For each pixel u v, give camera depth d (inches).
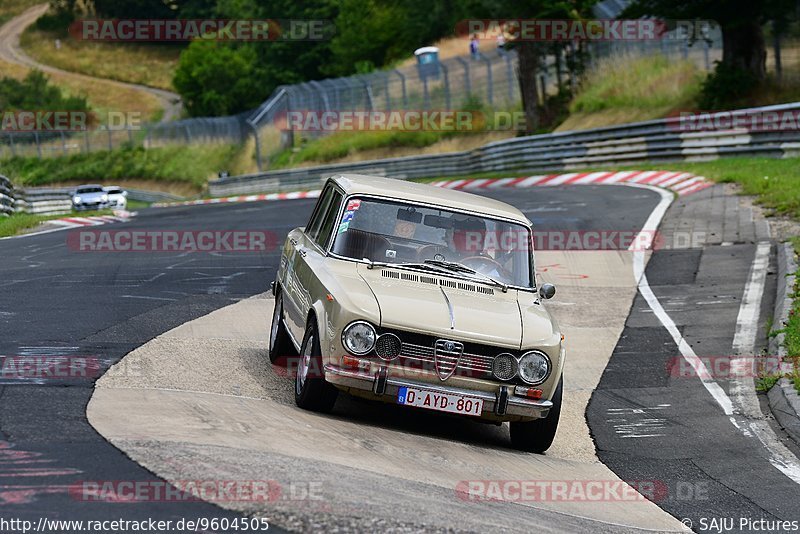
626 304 1991.9
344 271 1128.2
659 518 901.8
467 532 722.2
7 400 992.9
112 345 1348.4
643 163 4694.9
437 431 1132.5
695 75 5482.3
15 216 4128.9
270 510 703.7
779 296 1881.2
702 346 1658.5
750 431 1238.9
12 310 1603.1
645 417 1301.7
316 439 959.0
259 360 1344.7
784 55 5083.7
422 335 1039.6
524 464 1043.9
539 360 1063.0
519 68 6441.9
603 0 5841.5
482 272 1181.1
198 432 913.5
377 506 753.0
